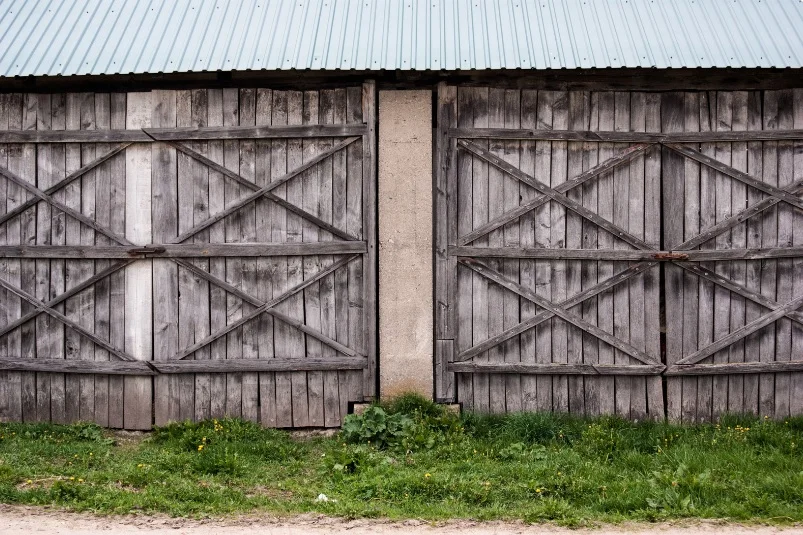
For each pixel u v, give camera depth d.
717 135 7.14
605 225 7.13
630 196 7.16
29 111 7.23
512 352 7.19
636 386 7.23
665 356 7.20
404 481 5.59
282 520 5.02
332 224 7.13
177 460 6.14
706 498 5.30
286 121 7.12
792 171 7.18
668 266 7.19
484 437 6.77
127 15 7.45
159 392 7.26
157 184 7.19
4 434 6.87
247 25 7.27
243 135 7.10
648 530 4.87
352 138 7.11
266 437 6.90
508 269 7.17
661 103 7.16
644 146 7.15
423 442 6.51
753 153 7.17
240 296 7.18
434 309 7.16
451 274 7.12
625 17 7.30
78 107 7.20
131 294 7.24
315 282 7.18
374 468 5.96
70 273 7.28
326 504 5.27
